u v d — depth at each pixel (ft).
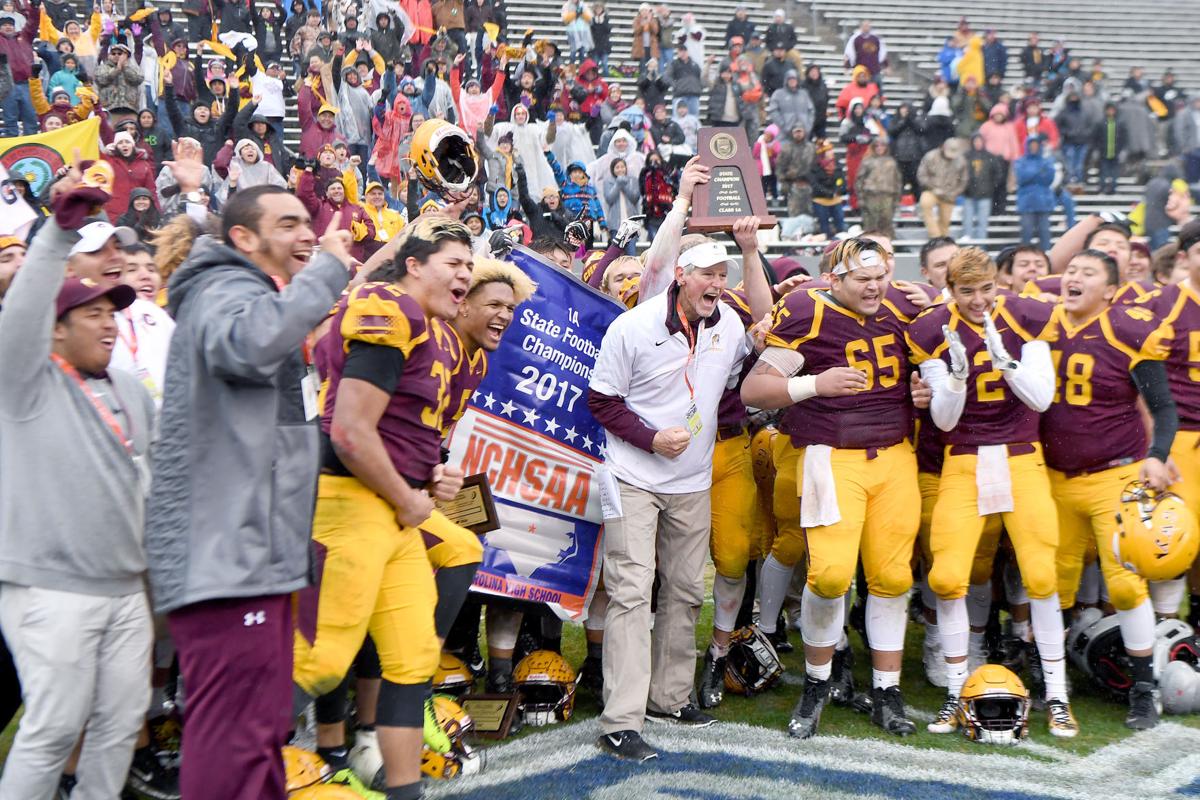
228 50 46.11
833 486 15.39
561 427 16.52
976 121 53.11
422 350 12.02
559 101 48.78
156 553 9.98
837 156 52.80
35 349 10.76
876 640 15.97
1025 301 16.29
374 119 43.57
